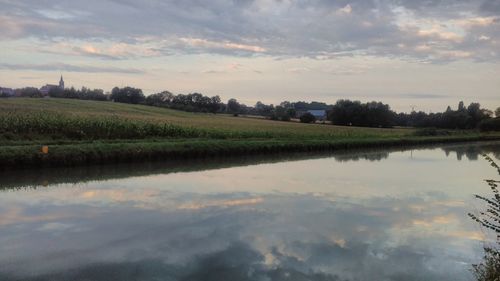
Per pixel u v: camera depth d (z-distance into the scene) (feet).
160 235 34.50
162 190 54.03
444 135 248.73
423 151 151.12
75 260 28.55
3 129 87.40
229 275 26.45
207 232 35.63
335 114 351.05
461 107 441.27
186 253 30.27
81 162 72.79
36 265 27.55
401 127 362.12
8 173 63.10
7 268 26.99
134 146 82.94
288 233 35.91
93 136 98.22
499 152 151.23
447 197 54.80
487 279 22.99
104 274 26.25
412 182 68.03
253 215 41.98
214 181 62.69
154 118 191.31
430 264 29.25
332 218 41.55
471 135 255.70
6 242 32.04
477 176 78.43
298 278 26.23
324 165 91.15
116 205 44.75
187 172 72.02
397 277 26.84
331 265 28.60
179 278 25.81
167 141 102.78
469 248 32.91
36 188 53.36
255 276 26.37
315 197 52.24
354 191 57.41
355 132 214.69
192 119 219.00
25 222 37.60
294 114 407.44
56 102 254.47
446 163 104.27
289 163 93.35
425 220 41.75
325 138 158.51
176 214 41.55
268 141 122.31
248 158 100.99
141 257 29.32
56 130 94.02
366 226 38.81
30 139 87.04
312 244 33.04
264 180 65.31
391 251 31.86
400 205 48.78
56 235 33.99
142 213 41.57
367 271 27.68
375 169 85.66
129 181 60.34
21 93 376.68
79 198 47.88
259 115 419.74
